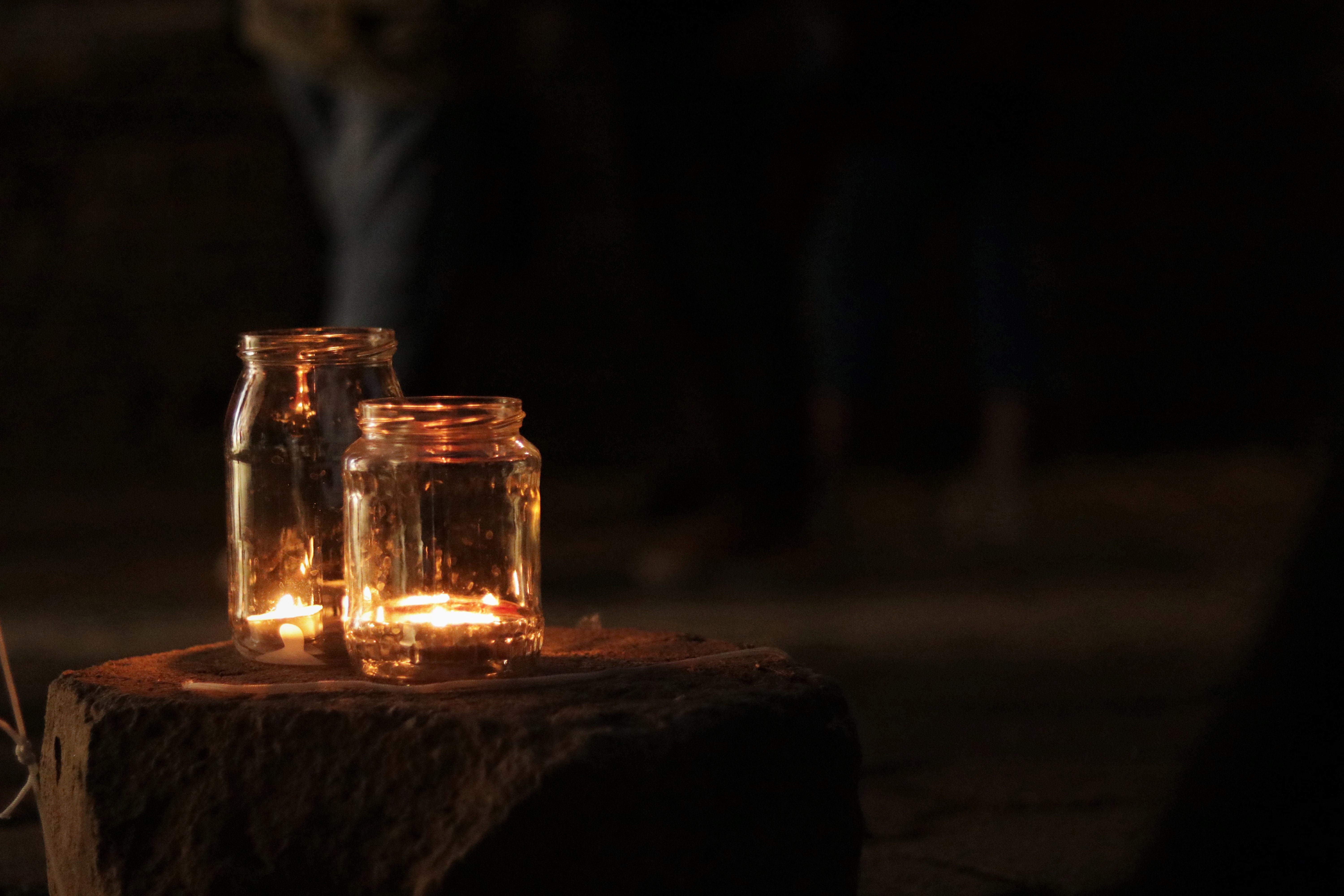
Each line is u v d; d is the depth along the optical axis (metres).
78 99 6.28
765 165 4.23
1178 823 0.69
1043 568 4.37
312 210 6.36
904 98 4.33
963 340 6.52
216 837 1.16
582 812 1.08
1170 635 3.45
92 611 3.80
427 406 1.27
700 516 5.29
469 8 2.80
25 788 1.41
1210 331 6.69
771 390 4.23
